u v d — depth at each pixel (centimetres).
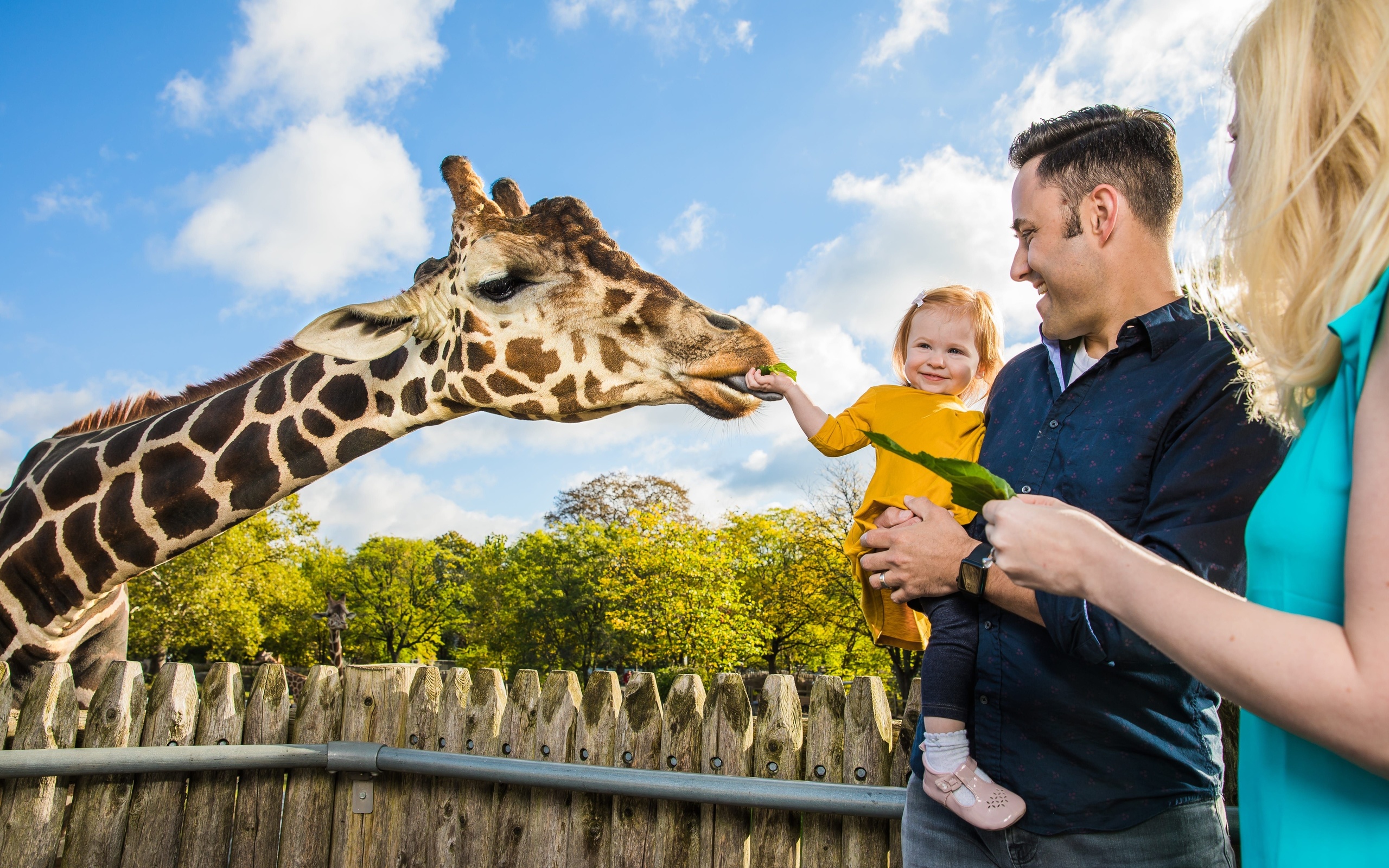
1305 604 85
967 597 158
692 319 329
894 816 220
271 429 340
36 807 284
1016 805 146
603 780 249
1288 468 92
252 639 3766
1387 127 81
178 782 295
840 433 252
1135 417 144
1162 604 86
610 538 3934
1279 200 87
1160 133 154
